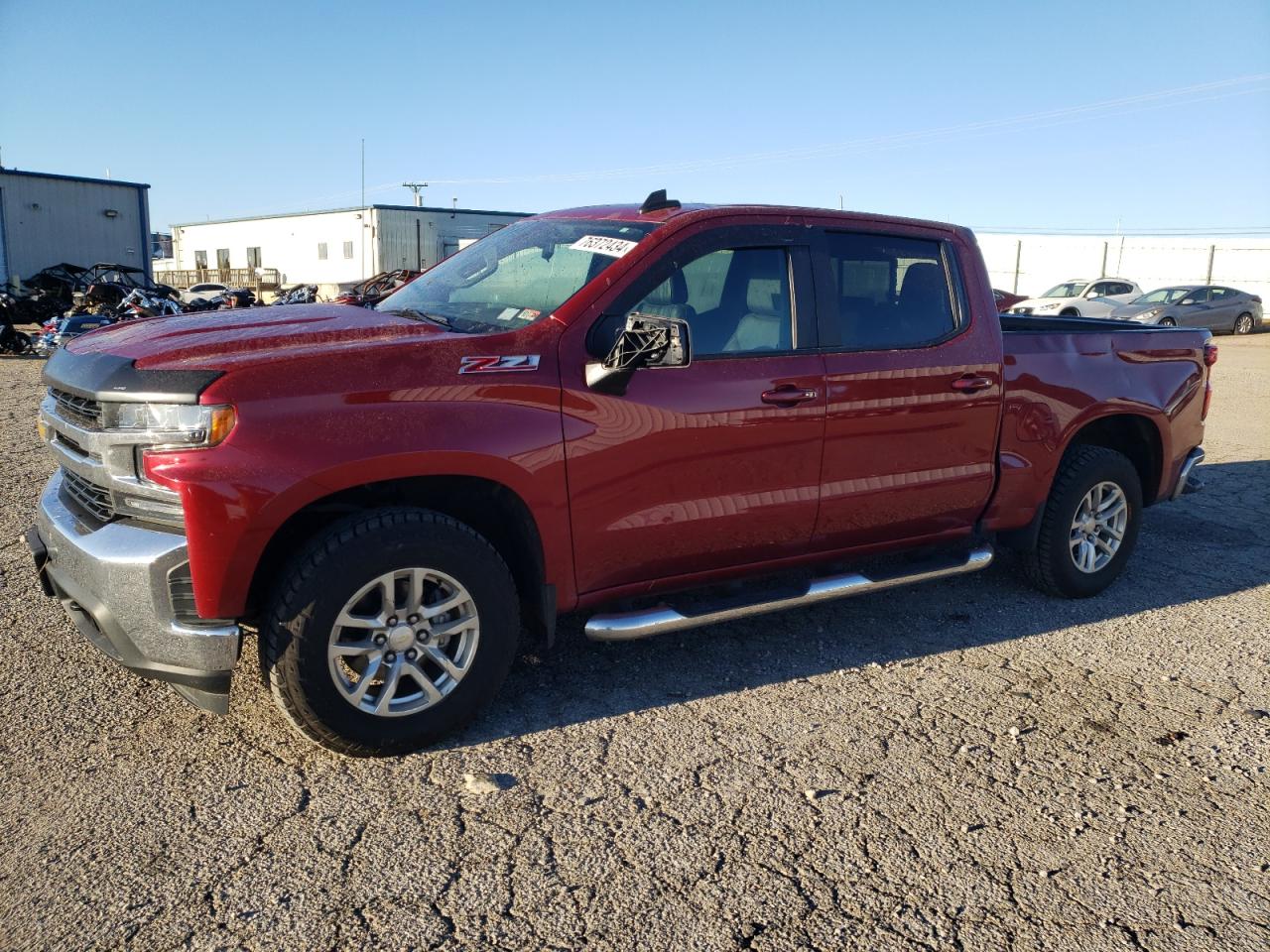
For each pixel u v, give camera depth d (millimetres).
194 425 2867
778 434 3834
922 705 3838
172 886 2619
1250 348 23406
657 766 3316
